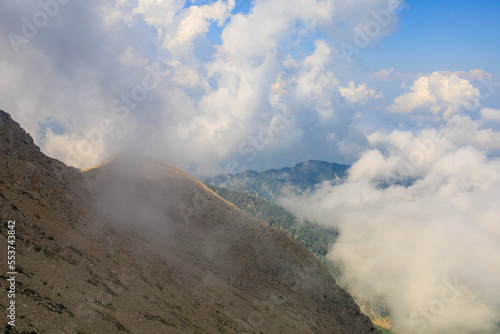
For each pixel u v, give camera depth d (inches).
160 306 1397.6
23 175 1518.2
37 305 905.5
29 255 1110.4
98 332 970.1
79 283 1152.8
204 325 1544.0
